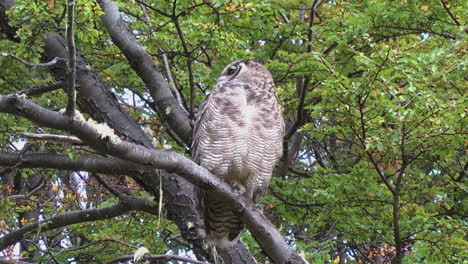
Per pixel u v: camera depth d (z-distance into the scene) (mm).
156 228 11227
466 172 13484
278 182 12289
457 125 8664
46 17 8211
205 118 8172
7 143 10836
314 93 11680
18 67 11422
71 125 5375
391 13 11523
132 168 6156
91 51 11086
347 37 10836
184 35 10281
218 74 11750
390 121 9984
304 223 12812
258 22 11617
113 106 8977
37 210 12445
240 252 8445
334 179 11305
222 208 7758
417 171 11930
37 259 11633
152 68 9609
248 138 8039
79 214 9188
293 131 12734
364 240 12195
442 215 12281
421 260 10789
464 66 9336
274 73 11812
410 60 8953
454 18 11445
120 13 10875
